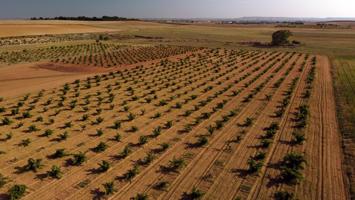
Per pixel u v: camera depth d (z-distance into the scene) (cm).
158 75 4800
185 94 3656
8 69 5184
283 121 2662
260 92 3656
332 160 1941
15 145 2198
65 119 2775
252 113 2900
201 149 2133
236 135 2373
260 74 4703
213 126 2578
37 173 1805
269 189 1641
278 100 3300
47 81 4366
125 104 3244
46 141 2278
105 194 1591
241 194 1596
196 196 1550
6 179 1731
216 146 2180
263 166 1881
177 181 1725
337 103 3103
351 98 3250
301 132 2392
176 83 4225
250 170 1812
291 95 3456
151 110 3042
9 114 2895
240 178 1750
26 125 2612
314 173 1788
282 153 2058
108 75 4819
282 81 4194
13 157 2011
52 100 3381
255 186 1670
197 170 1842
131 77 4656
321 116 2739
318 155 2009
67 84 4056
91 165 1908
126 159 1992
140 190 1638
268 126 2555
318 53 7362
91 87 4006
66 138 2330
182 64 5797
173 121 2722
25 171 1827
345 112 2808
